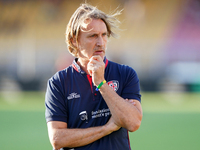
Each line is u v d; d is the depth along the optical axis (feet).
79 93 29.07
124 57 242.58
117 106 27.17
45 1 303.89
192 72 227.20
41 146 70.59
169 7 295.28
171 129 90.22
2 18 297.53
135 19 289.12
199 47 242.78
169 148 67.67
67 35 30.30
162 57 240.53
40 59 246.06
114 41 248.73
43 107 139.85
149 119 108.68
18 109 134.72
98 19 28.89
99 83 27.50
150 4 297.53
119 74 29.99
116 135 28.86
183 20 287.48
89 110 28.71
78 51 29.94
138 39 249.34
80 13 29.25
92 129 28.04
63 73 30.12
